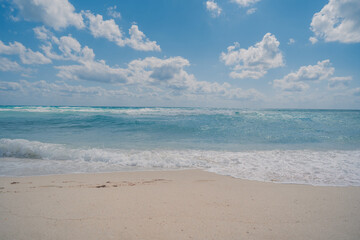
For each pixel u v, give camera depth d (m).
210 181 4.60
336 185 4.36
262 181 4.64
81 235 2.31
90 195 3.55
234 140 10.41
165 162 6.30
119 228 2.46
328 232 2.46
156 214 2.84
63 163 6.16
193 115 23.66
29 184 4.23
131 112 28.33
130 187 4.06
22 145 7.44
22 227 2.48
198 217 2.78
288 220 2.74
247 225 2.59
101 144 8.88
